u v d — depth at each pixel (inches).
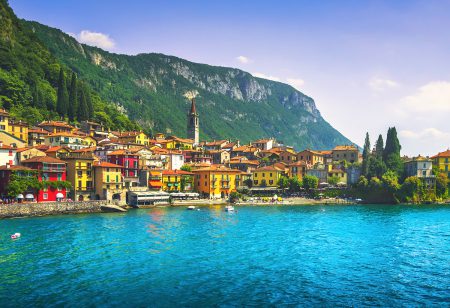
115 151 6501.0
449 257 2640.3
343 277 2197.3
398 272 2294.5
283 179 7406.5
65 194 5255.9
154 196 5969.5
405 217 4717.0
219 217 4594.0
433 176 7022.6
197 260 2532.0
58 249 2790.4
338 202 6732.3
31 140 7190.0
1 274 2212.1
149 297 1883.6
